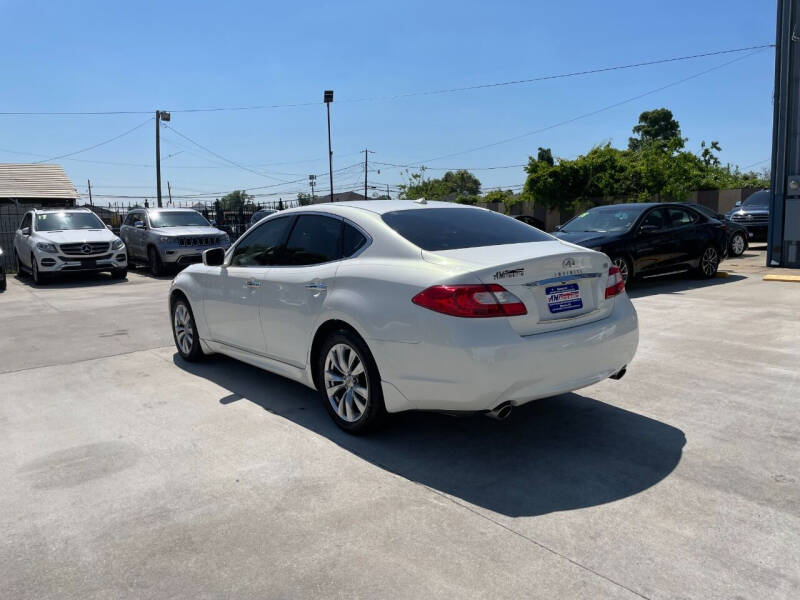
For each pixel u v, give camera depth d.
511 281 3.51
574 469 3.56
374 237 4.14
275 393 5.14
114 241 15.14
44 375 5.98
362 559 2.72
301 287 4.41
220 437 4.19
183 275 6.17
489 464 3.66
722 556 2.67
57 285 14.73
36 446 4.14
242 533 2.96
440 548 2.79
